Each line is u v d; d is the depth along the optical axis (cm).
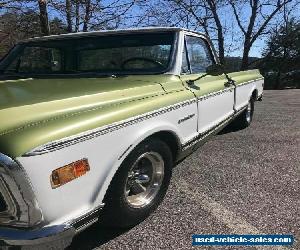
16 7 959
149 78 356
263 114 863
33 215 211
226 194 382
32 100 248
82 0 1006
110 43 407
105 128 254
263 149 549
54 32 1114
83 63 416
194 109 384
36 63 441
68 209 230
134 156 290
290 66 3122
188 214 339
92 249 289
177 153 362
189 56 414
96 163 248
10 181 204
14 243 213
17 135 210
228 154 523
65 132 228
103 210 286
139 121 289
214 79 464
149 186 329
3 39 1056
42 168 211
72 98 258
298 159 498
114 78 353
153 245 292
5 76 414
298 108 960
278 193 383
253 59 2700
